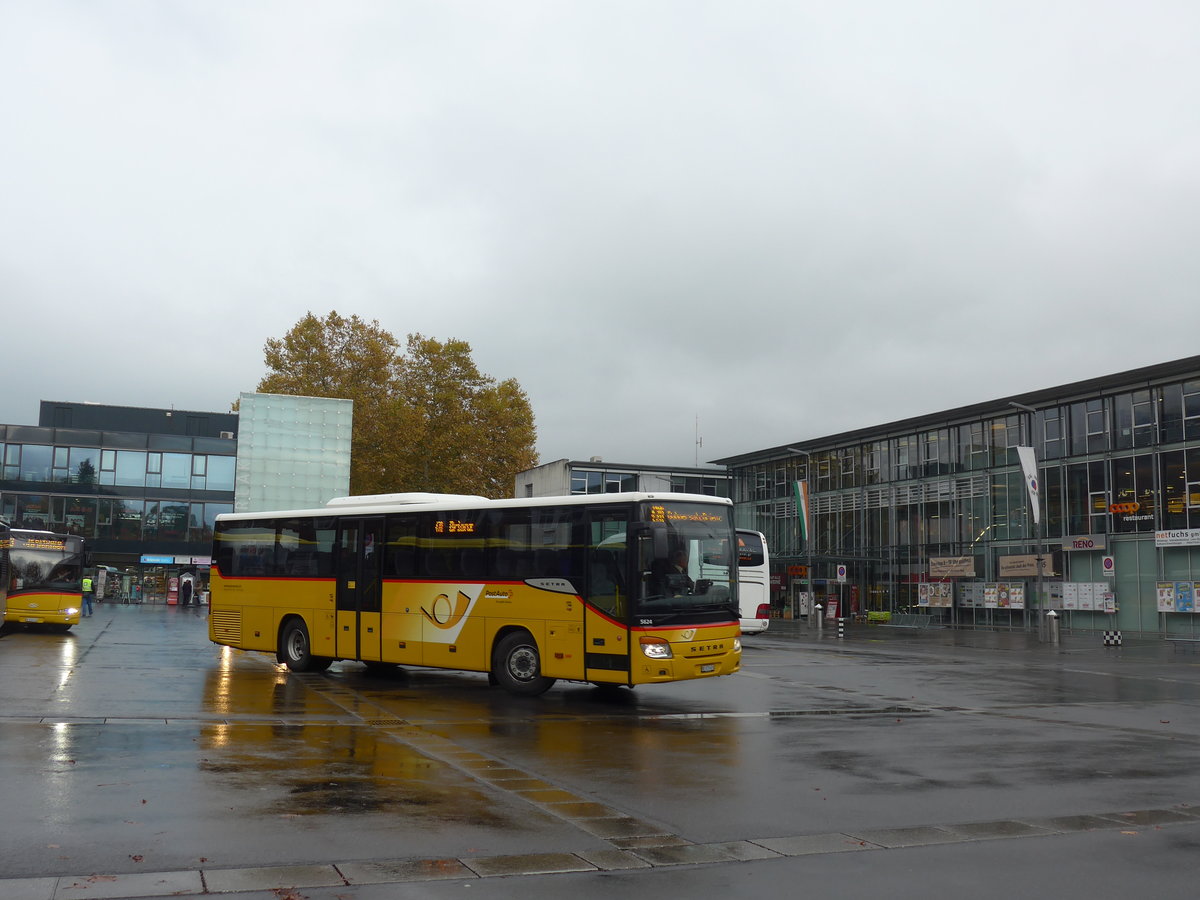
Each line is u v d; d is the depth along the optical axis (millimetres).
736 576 16672
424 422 60031
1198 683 21484
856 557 56562
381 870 6555
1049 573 47000
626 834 7668
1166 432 43812
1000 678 22422
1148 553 44125
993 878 6629
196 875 6344
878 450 60125
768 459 70125
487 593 17438
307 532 20688
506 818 8078
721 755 11383
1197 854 7270
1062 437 48375
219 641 22156
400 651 18625
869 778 10039
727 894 6227
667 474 73750
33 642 27766
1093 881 6574
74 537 33312
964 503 53750
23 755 10320
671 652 15508
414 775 9805
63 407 71312
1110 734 13438
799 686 19938
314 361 59750
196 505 66125
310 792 8859
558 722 14125
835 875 6668
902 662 26984
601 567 16078
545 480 68500
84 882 6152
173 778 9305
